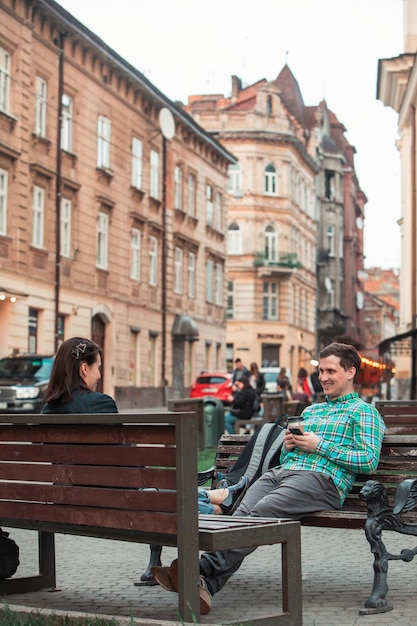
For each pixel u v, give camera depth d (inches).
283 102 3184.1
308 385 1261.1
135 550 369.4
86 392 271.1
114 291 1801.2
